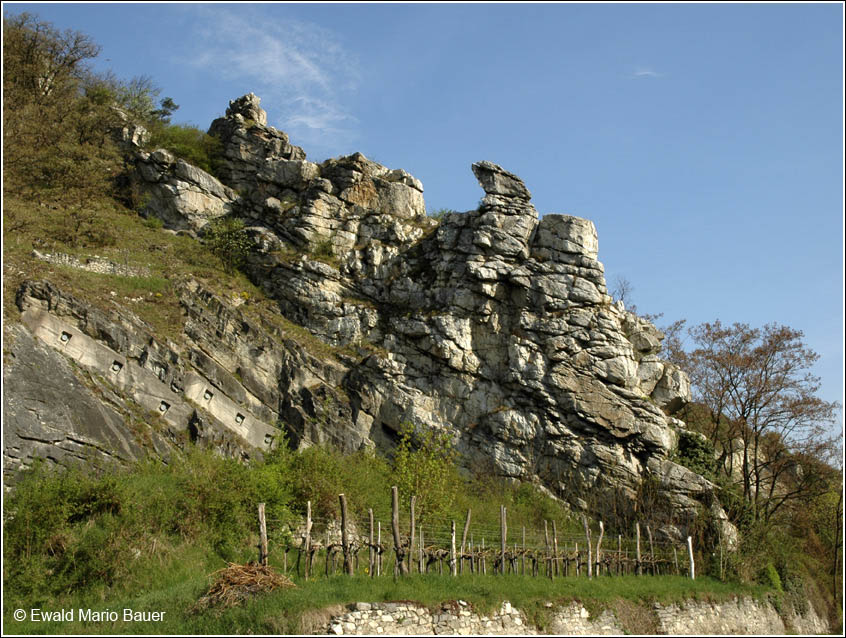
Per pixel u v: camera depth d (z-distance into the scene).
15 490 26.12
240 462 31.98
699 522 37.81
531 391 40.81
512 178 44.78
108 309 34.75
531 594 27.23
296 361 40.31
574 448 40.09
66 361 30.80
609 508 39.06
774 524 40.47
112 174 48.97
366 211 47.88
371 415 40.66
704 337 48.22
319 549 27.36
